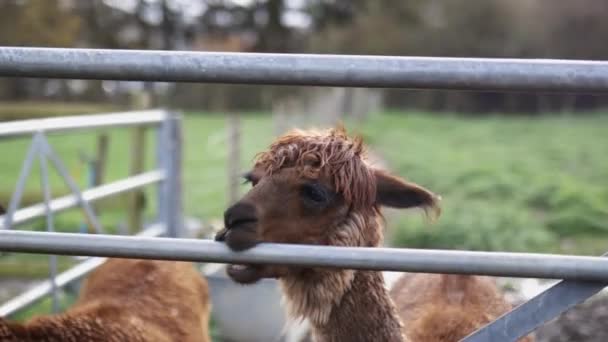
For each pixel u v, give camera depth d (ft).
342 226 9.92
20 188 16.76
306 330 18.74
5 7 69.05
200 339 14.32
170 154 23.04
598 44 123.03
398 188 10.29
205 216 37.52
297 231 9.55
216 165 58.49
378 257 7.32
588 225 34.37
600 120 103.40
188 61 7.16
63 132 18.15
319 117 80.64
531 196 40.11
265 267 9.76
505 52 127.13
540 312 7.35
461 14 127.03
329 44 117.60
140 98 29.84
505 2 125.29
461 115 123.03
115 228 31.68
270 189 9.51
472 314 13.20
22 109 32.07
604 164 56.85
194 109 114.01
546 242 31.73
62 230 31.53
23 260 27.25
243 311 19.31
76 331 11.76
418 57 6.93
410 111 127.75
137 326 12.74
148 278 14.34
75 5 104.06
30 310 21.25
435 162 54.80
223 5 116.98
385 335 10.69
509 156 61.00
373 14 120.57
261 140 65.67
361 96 95.86
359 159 10.14
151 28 119.55
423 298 14.58
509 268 7.10
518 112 125.59
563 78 6.77
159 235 22.72
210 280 19.56
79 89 92.94
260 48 115.24
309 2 116.98
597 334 18.79
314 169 9.72
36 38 70.23
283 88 82.99
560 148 67.26
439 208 10.19
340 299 10.50
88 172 30.27
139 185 21.67
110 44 115.03
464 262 7.14
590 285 7.22
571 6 121.70
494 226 32.01
